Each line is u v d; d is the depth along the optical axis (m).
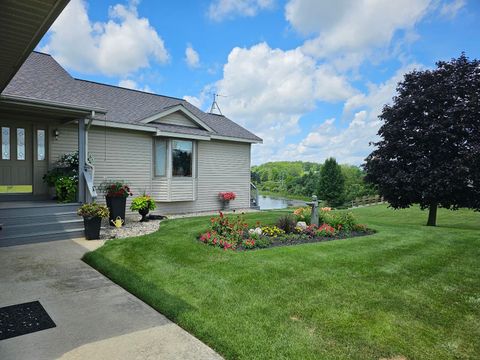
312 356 2.42
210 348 2.57
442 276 4.43
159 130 10.47
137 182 10.48
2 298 3.55
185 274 4.27
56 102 6.77
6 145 8.05
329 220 8.23
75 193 7.91
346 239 6.89
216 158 12.99
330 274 4.37
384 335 2.76
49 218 6.88
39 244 6.15
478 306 3.44
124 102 11.62
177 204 11.77
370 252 5.64
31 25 3.16
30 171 8.39
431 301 3.55
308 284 3.97
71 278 4.24
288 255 5.27
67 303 3.44
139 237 6.49
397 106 13.05
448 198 12.11
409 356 2.46
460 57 12.48
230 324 2.91
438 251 5.90
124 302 3.49
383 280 4.20
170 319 3.09
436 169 11.45
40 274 4.38
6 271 4.50
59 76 9.00
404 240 6.88
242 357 2.41
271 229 7.18
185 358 2.42
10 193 8.10
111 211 8.20
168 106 12.23
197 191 12.34
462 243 6.71
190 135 11.28
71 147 9.02
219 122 14.52
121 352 2.49
